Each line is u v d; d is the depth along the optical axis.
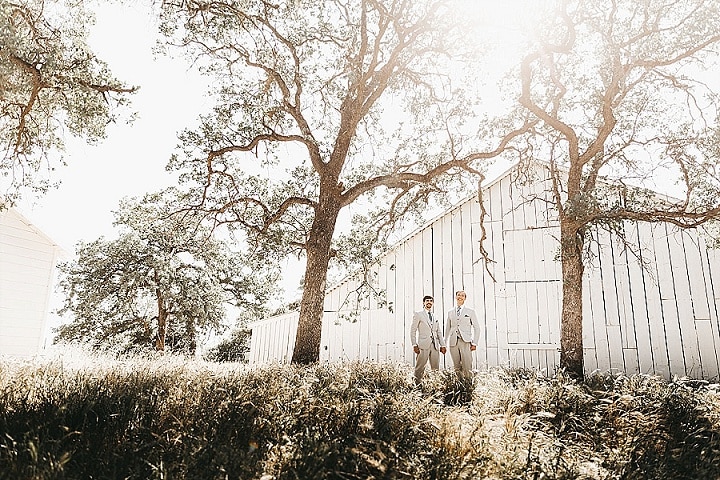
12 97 7.81
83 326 28.77
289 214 14.05
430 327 11.31
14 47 6.59
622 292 14.66
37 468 2.67
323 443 3.40
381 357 16.66
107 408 4.12
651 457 4.07
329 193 12.90
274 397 4.86
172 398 4.74
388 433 3.99
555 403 6.04
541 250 15.94
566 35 10.65
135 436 3.68
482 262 16.42
